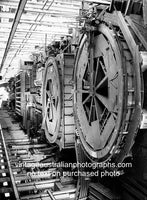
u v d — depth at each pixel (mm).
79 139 5684
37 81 9680
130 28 4180
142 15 4480
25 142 10523
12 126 14422
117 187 4938
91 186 5359
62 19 11180
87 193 5480
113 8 4543
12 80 20547
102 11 4766
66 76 6734
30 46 16469
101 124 4793
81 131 5598
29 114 12445
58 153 8164
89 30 4848
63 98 6691
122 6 4543
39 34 13625
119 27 4289
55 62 7137
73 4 9750
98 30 4762
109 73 4422
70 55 6785
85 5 5777
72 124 6770
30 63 13133
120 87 3930
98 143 4812
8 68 24828
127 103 3914
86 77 5477
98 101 4977
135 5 4512
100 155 4637
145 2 4148
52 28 12141
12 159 8336
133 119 3912
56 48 8359
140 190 4270
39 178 7109
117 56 4039
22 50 17578
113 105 4281
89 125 5195
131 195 4504
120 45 4047
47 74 8234
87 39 5012
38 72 10109
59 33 12320
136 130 3857
